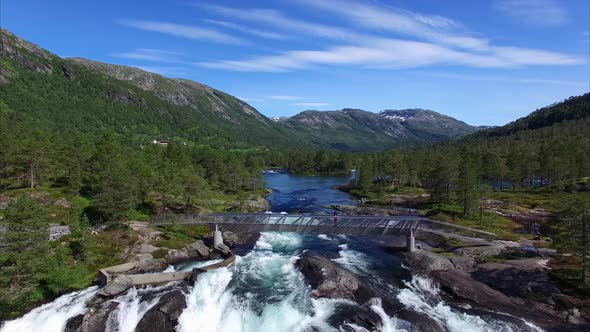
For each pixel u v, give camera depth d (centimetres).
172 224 7381
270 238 7962
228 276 5669
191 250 6919
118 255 6172
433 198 12494
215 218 7775
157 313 4569
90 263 5809
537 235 7494
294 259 6481
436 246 7262
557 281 5153
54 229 6662
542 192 13300
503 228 8581
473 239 6981
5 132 10681
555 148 16112
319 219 7669
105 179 7200
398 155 18775
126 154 11975
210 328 4541
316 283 5219
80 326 4356
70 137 15100
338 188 17462
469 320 4353
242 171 14762
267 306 4775
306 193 15838
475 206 9494
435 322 4284
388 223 7344
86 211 7756
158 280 5372
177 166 11950
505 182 17850
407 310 4534
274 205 12519
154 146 19500
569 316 4316
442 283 5272
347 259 6569
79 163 9569
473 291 4969
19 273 4647
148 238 6875
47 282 5047
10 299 4406
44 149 9469
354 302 4866
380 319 4378
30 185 9444
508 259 6216
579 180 13538
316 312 4619
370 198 14025
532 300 4731
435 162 16062
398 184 16538
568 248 5066
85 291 5134
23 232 4688
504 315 4425
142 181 8475
